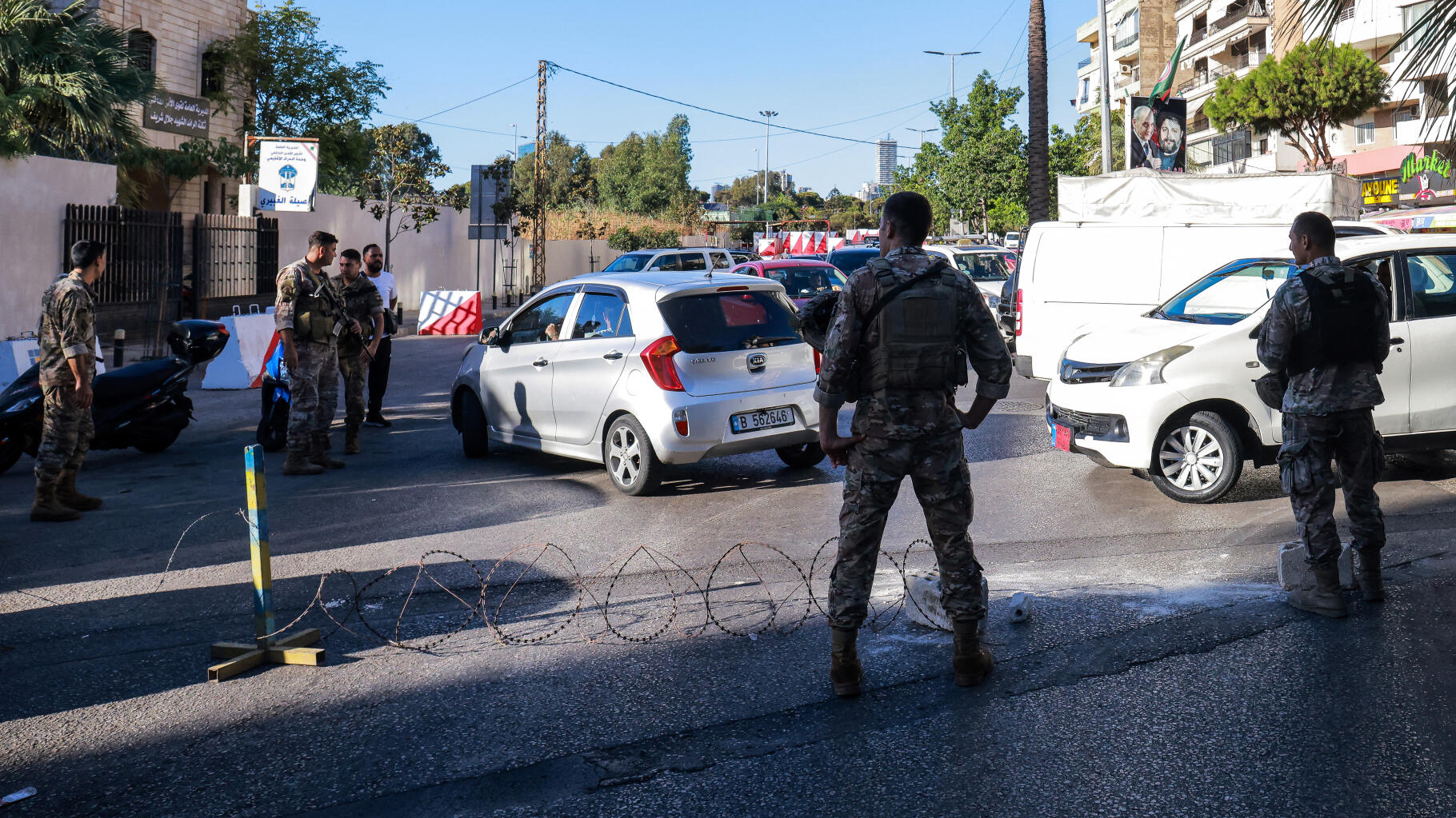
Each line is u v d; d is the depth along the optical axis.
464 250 39.56
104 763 3.86
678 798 3.51
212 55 29.61
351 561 6.51
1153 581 5.77
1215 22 56.19
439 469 9.52
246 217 24.05
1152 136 23.44
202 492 8.60
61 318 7.39
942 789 3.53
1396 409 7.82
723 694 4.37
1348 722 3.96
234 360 15.14
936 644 4.89
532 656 4.87
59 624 5.41
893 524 7.22
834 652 4.29
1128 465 7.80
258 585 4.86
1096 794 3.47
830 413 4.20
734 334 8.30
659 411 7.95
